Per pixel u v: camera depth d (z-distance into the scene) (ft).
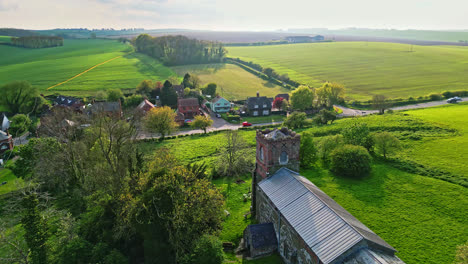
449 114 397.60
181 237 137.18
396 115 393.70
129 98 537.24
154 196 138.21
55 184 236.43
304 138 254.68
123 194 151.84
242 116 508.94
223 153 273.75
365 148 253.24
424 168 240.94
